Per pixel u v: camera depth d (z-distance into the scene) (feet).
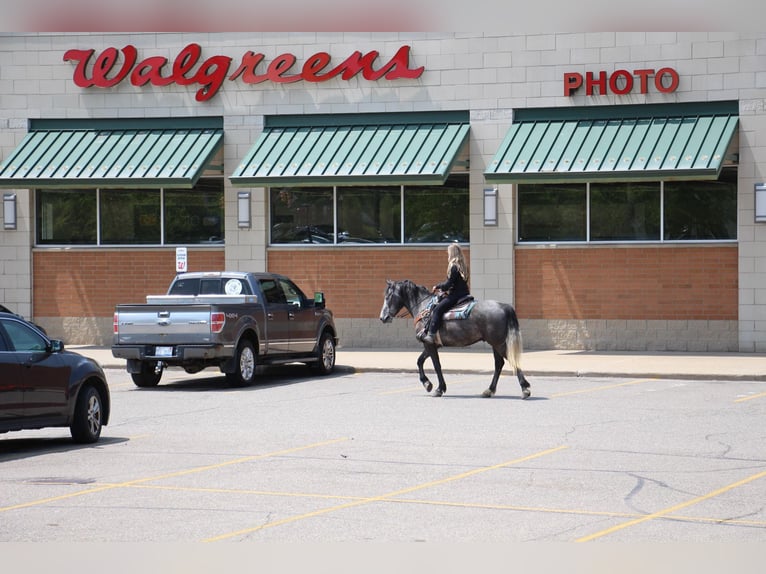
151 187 94.48
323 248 95.25
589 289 90.02
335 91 94.84
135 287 98.53
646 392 64.59
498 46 91.30
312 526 30.32
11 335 43.78
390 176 87.97
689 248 87.81
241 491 35.42
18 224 99.60
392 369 78.79
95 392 47.11
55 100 99.45
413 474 38.32
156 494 35.01
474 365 79.61
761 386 67.92
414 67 93.15
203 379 75.36
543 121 90.63
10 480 37.70
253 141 96.07
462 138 90.12
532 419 52.75
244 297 69.97
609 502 33.37
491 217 90.99
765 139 85.35
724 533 29.30
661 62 87.86
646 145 85.15
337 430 49.65
